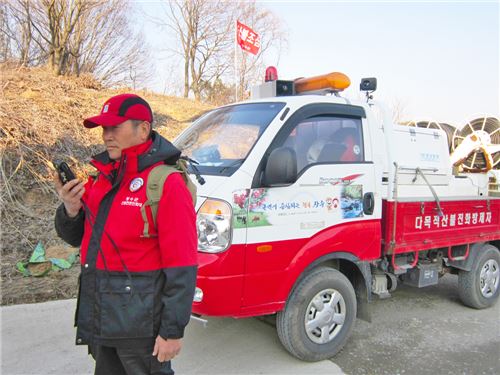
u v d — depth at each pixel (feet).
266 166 10.77
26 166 23.36
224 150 11.99
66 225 7.48
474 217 16.81
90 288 6.95
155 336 6.89
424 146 16.96
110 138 7.04
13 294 15.93
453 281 21.58
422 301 18.47
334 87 13.65
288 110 11.99
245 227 10.64
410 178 16.22
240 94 66.08
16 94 29.71
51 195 22.76
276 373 11.75
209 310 10.38
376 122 13.75
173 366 11.97
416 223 14.55
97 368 7.55
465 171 20.89
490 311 17.47
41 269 17.83
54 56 42.57
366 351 13.39
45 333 13.42
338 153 12.69
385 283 14.38
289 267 11.33
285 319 11.72
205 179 11.09
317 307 12.10
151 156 7.02
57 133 26.48
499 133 20.34
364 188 12.92
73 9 42.63
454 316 16.75
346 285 12.59
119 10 48.16
